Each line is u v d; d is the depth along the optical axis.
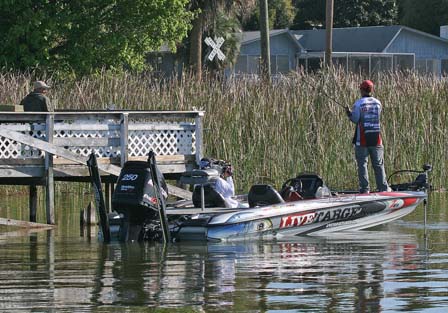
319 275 28.05
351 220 39.19
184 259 31.30
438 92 57.22
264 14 81.56
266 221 36.53
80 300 24.56
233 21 101.75
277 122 54.97
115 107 50.91
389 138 56.34
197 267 29.59
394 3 155.12
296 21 158.00
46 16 72.69
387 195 40.34
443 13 146.50
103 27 75.81
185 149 45.22
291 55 121.19
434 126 56.75
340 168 54.94
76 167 43.16
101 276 28.02
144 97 55.19
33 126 42.34
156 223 36.19
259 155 54.72
